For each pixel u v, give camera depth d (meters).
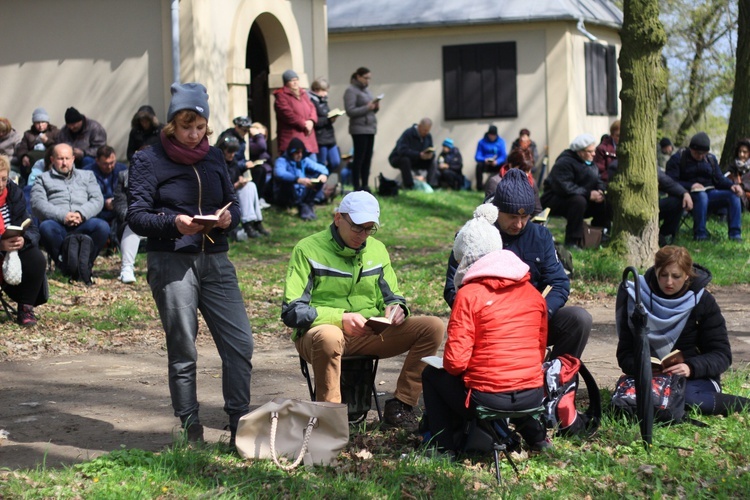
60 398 6.68
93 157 14.07
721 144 31.20
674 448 5.41
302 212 15.73
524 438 5.40
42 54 15.67
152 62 15.12
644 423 5.38
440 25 22.39
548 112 22.42
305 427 5.13
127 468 4.86
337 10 23.25
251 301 10.40
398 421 5.84
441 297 10.54
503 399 5.01
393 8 22.98
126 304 9.89
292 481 4.75
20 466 5.13
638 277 5.54
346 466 5.08
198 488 4.65
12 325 8.82
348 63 23.27
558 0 22.22
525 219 5.96
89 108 15.51
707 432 5.69
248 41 18.05
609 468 5.15
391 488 4.76
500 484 4.86
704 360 5.91
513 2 22.42
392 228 16.30
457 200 18.97
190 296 5.23
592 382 5.66
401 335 5.79
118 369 7.60
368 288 5.73
